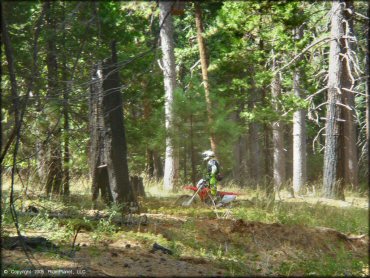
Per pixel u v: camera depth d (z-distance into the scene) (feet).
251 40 69.56
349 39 58.49
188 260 24.62
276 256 27.20
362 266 25.49
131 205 34.88
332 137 59.06
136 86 35.09
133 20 47.93
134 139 50.19
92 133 34.40
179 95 45.93
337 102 59.06
